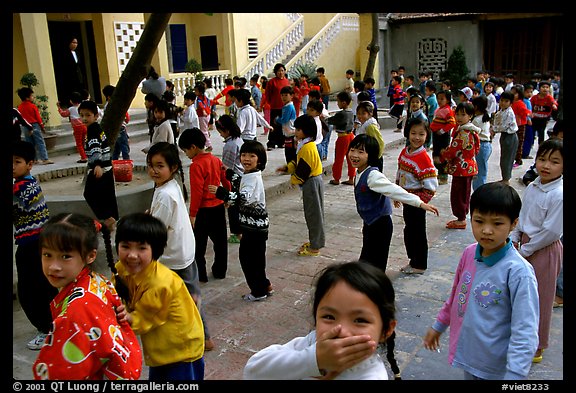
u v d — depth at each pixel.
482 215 2.21
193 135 4.32
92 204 5.26
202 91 11.11
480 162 7.06
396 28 19.50
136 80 5.35
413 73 19.62
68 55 13.77
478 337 2.25
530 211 3.13
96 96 14.26
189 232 3.32
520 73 18.31
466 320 2.31
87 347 1.97
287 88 8.15
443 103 8.23
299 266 5.11
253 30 16.80
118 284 2.44
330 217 6.74
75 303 1.98
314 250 5.39
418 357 3.47
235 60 16.19
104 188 5.23
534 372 3.22
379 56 19.09
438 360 3.42
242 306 4.26
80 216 2.12
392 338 1.83
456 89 18.02
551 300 3.18
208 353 3.57
